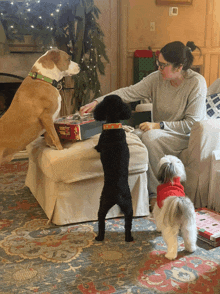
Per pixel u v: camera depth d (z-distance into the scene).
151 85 2.46
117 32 4.59
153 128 2.27
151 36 4.78
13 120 1.98
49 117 2.00
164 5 4.71
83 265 1.54
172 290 1.34
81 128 1.94
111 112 1.70
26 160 3.67
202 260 1.57
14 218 2.12
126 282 1.40
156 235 1.85
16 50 3.92
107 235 1.85
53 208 1.97
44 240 1.80
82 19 3.97
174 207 1.48
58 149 1.97
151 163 2.25
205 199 2.24
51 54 2.01
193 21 4.91
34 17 3.83
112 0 4.45
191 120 2.27
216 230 1.79
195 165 2.18
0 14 3.73
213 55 5.12
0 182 2.89
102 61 4.60
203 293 1.32
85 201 2.02
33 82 2.00
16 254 1.66
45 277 1.45
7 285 1.39
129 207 1.71
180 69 2.16
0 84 3.97
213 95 2.59
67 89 4.30
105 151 1.68
